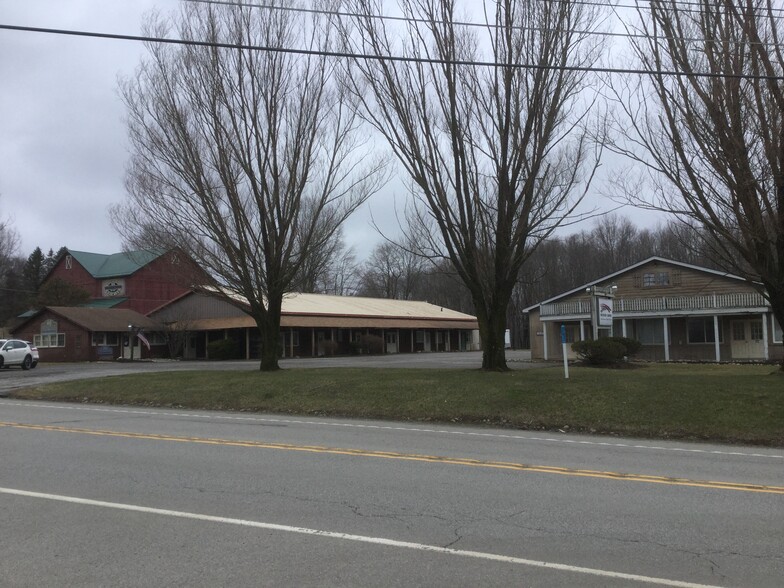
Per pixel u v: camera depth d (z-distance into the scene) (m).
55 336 47.47
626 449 10.45
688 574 4.73
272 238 21.50
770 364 29.41
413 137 17.61
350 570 4.77
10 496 6.84
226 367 33.22
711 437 11.84
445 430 12.59
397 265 90.88
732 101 13.75
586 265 73.06
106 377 22.19
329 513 6.25
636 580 4.61
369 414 14.99
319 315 49.66
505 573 4.73
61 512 6.23
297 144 20.83
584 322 38.47
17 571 4.75
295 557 5.04
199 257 20.55
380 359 42.19
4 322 69.62
